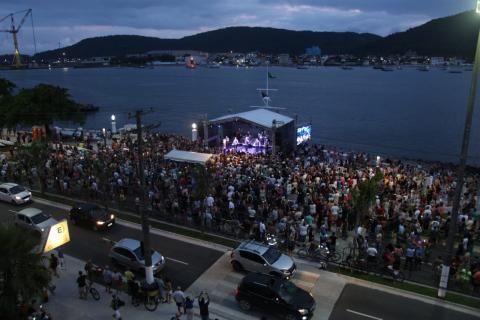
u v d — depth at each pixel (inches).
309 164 1766.7
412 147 3203.7
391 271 909.8
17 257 641.6
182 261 998.4
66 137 2664.9
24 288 633.6
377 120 4537.4
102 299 856.3
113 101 6830.7
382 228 1090.1
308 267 958.4
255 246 946.1
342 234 1115.9
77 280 851.4
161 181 1444.4
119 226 1220.5
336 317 766.5
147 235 847.7
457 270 877.2
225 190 1346.0
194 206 1223.5
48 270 696.4
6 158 1929.1
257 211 1238.9
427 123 4261.8
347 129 4013.3
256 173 1528.1
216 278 918.4
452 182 1569.9
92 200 1434.5
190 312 745.6
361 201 988.6
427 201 1283.2
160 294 829.2
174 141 2326.5
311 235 1059.9
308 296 772.0
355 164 1892.2
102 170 1443.2
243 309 799.7
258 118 2118.6
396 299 823.1
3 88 3587.6
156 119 4665.4
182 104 6250.0
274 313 764.6
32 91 2847.0
